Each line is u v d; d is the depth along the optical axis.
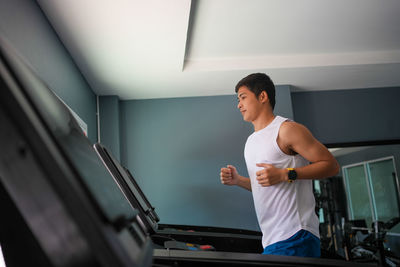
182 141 4.60
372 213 7.55
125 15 2.59
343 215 8.34
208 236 1.91
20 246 0.32
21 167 0.26
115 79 3.90
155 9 2.53
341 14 3.13
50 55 2.57
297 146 1.35
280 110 4.55
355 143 4.84
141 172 4.50
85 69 3.56
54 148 0.29
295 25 3.29
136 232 0.45
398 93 4.97
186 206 4.44
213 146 4.60
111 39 2.95
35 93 0.38
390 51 4.02
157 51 3.26
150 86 4.23
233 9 2.93
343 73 4.27
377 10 3.09
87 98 3.92
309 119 4.89
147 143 4.58
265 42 3.63
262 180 1.27
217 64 3.92
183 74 3.92
